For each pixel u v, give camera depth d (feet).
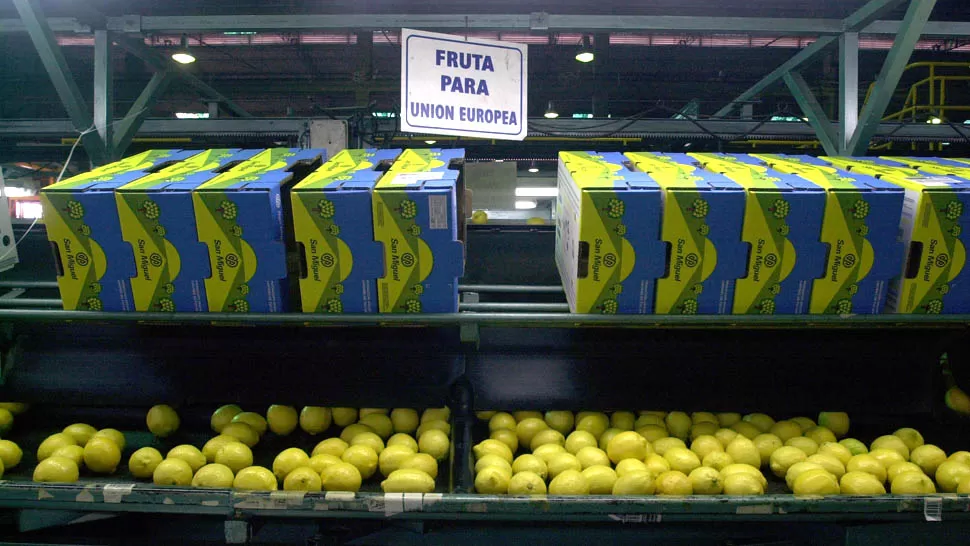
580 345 7.17
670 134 16.97
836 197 5.71
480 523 6.35
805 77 30.45
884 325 6.21
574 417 7.32
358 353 7.14
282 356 7.21
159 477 5.94
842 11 11.85
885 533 5.78
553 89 32.68
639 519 5.62
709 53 30.63
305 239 5.85
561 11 13.41
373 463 6.33
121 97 33.91
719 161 7.28
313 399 7.27
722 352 7.15
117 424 7.39
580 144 17.85
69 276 6.09
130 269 6.01
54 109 33.68
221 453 6.27
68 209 5.87
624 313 6.05
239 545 6.29
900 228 6.07
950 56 27.20
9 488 5.74
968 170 6.78
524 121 8.75
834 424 7.14
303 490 5.77
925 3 8.11
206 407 7.47
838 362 7.21
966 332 6.87
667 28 10.12
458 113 8.39
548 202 25.59
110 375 7.29
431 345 7.07
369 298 6.00
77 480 6.17
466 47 8.34
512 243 8.36
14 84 31.50
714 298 5.98
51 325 7.19
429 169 6.45
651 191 5.75
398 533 6.39
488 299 8.00
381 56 33.68
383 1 13.26
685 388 7.25
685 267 5.91
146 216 5.85
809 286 5.95
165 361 7.27
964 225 5.81
